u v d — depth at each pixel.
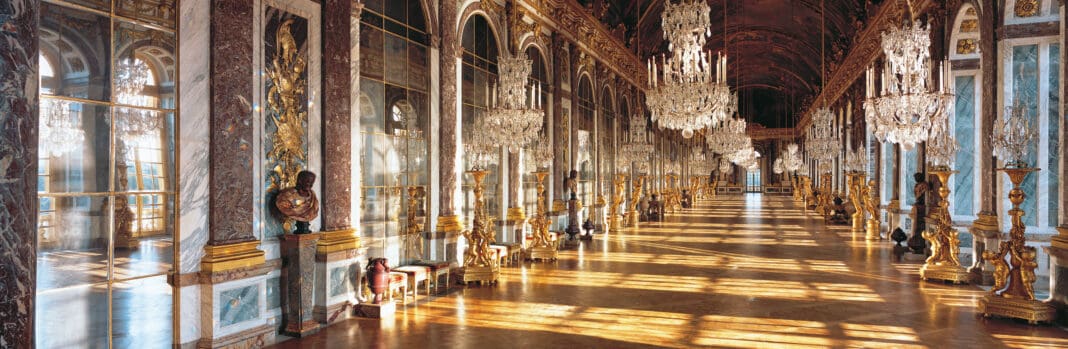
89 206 5.07
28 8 3.88
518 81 9.87
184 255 5.80
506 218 12.90
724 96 8.35
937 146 9.89
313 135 7.37
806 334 6.76
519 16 13.48
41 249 4.73
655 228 20.50
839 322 7.30
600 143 19.95
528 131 10.01
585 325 7.20
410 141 9.62
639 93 25.92
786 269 11.39
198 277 5.92
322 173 7.44
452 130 10.52
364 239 8.48
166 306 5.72
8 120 3.74
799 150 49.00
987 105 9.47
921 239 12.93
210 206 6.03
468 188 11.48
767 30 30.55
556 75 15.61
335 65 7.60
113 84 5.26
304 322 6.92
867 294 8.98
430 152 10.11
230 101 6.19
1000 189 9.31
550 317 7.62
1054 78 8.80
